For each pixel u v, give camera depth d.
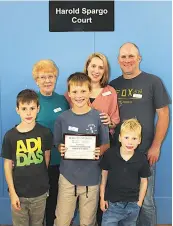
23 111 1.88
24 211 1.93
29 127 1.91
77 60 2.32
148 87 2.11
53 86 2.13
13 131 1.90
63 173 1.99
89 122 1.95
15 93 2.37
